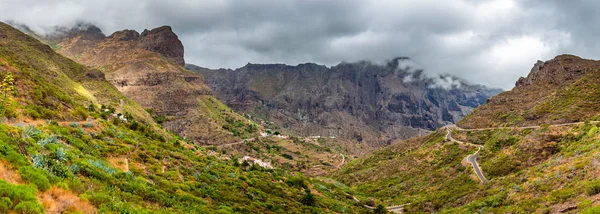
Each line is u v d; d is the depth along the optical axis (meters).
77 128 55.00
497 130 147.25
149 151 61.88
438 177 118.94
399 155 176.50
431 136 183.00
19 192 20.20
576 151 67.69
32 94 59.50
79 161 34.78
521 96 175.00
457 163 121.38
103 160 45.44
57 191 23.98
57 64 182.50
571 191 47.34
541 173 63.97
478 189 82.44
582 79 147.88
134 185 36.59
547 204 48.41
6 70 61.38
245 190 64.25
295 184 95.81
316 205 77.19
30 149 30.92
